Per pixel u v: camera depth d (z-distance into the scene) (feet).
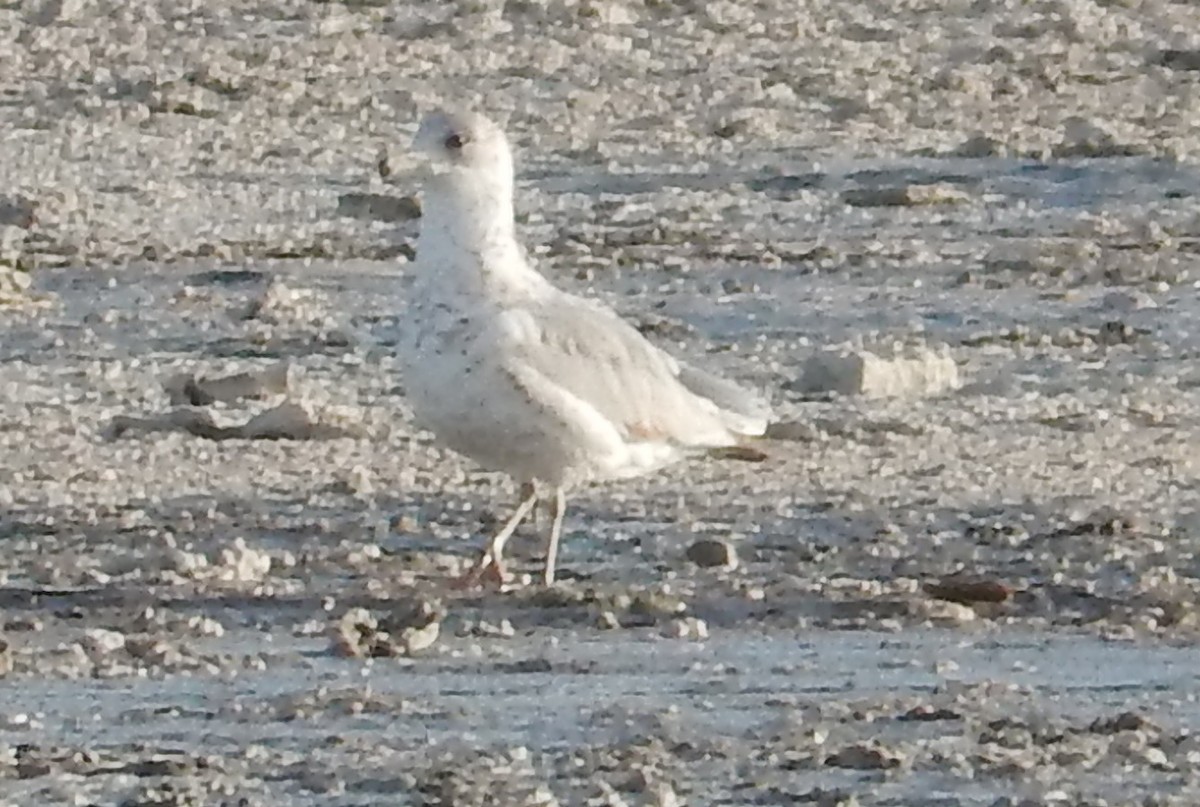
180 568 43.83
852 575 44.52
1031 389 61.67
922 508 49.52
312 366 62.08
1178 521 48.93
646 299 70.49
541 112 95.09
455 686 37.68
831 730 35.42
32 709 36.32
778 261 74.79
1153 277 74.13
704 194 83.56
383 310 68.33
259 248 74.69
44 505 48.70
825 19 111.24
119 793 32.50
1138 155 90.22
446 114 43.19
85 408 57.36
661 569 44.88
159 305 68.23
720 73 102.01
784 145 90.99
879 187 84.53
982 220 81.15
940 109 97.66
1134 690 37.96
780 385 61.26
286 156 87.25
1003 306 70.49
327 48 102.78
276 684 37.73
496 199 42.55
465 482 51.03
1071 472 53.16
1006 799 32.65
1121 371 63.93
